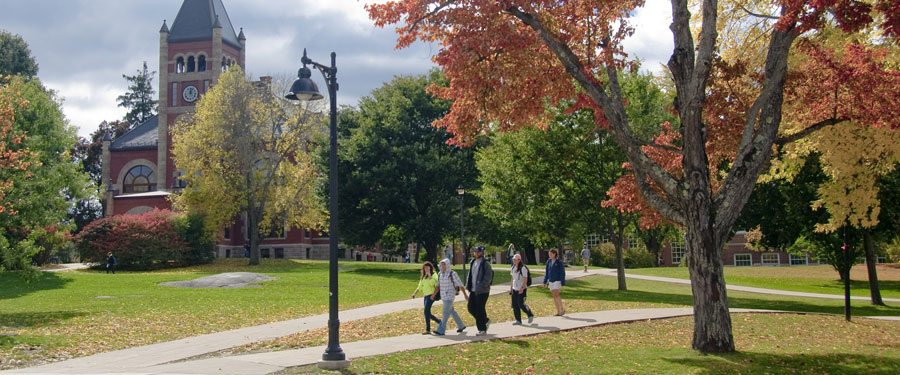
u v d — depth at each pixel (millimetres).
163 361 12680
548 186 31297
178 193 59094
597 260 56969
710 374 10922
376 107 46219
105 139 69375
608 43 14680
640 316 19219
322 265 48656
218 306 22656
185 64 68438
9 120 22547
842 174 17656
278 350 14031
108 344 14992
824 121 14664
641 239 56188
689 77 13273
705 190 13016
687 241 13250
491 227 46969
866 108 14602
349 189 43750
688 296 28609
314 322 18547
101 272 42875
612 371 11227
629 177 17031
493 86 14297
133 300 24656
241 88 48000
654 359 12258
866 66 14617
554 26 14711
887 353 13406
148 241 44906
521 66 14195
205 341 15203
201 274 39906
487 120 15438
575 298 26594
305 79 12914
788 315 20422
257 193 48438
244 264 48500
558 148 30188
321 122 49875
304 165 49406
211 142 48156
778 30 13133
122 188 68688
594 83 14109
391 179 42719
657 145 14477
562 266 19609
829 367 11734
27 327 17625
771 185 30422
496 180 32844
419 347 13719
